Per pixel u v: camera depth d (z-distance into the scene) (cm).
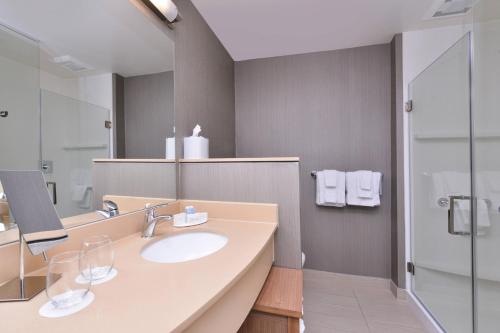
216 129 190
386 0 150
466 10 158
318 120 219
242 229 108
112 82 95
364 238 207
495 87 135
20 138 63
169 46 127
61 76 75
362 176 196
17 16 63
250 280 78
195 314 47
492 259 134
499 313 131
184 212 122
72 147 79
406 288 184
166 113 125
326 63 216
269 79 230
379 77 204
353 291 196
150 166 115
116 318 45
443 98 158
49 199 62
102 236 73
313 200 219
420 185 177
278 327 87
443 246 158
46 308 49
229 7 154
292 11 160
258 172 123
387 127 203
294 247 119
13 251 61
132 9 103
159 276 63
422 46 184
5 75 60
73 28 80
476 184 138
